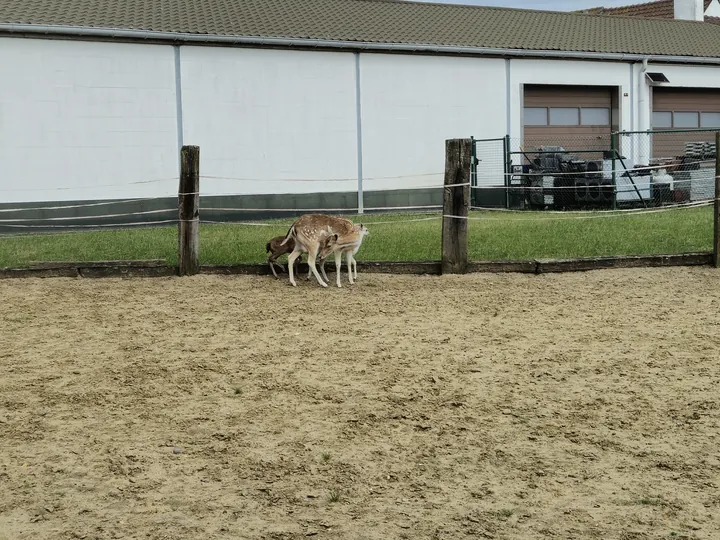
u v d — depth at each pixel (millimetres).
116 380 7270
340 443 5836
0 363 7797
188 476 5336
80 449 5773
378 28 24109
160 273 11656
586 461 5520
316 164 22391
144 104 20375
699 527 4648
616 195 21609
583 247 13656
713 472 5332
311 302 10242
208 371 7516
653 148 27781
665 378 7168
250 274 11750
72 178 19766
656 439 5859
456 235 11602
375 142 23094
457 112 24141
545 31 27203
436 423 6191
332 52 22328
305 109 22141
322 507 4910
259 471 5398
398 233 15883
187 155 11531
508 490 5117
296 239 11086
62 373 7477
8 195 19219
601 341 8367
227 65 21172
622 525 4680
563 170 22281
